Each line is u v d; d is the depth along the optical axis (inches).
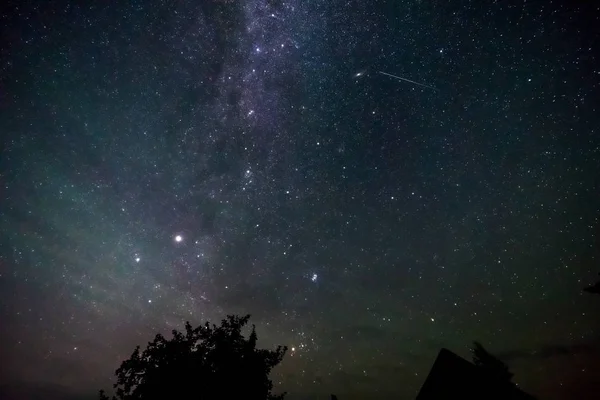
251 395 241.1
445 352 221.6
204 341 255.1
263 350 261.4
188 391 231.5
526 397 195.8
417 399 216.1
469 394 202.7
